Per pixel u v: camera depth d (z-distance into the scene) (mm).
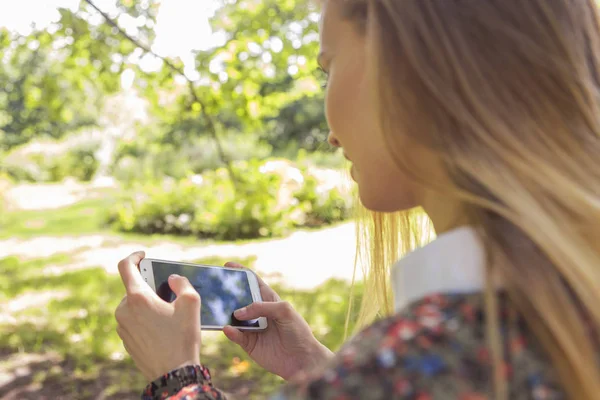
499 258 611
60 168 26969
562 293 587
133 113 27172
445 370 553
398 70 689
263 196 13125
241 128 23328
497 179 628
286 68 7191
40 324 6535
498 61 670
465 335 574
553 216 614
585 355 567
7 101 27969
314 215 13648
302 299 7551
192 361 899
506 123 650
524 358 571
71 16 6363
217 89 7012
